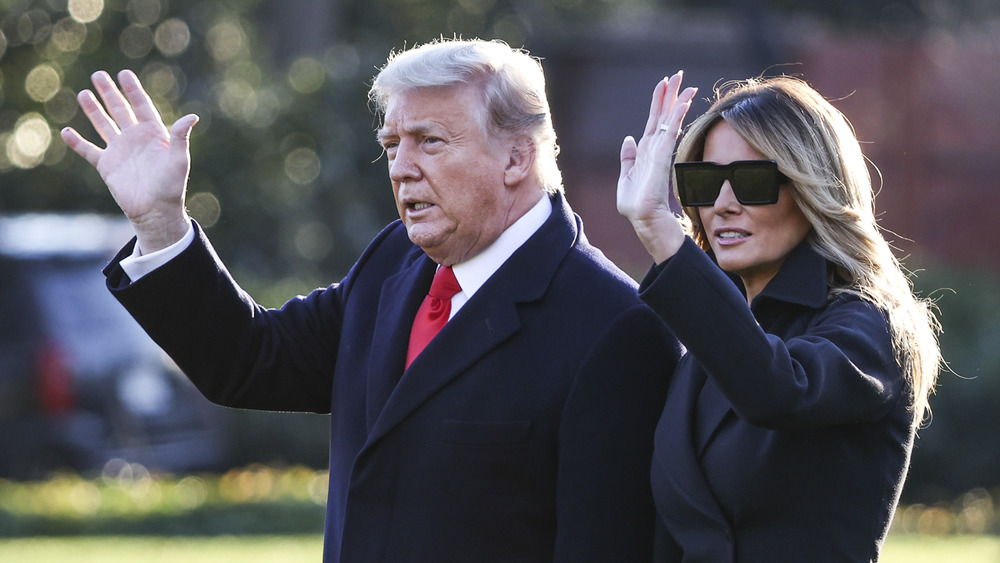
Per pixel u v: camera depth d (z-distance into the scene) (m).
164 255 12.18
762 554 10.36
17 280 39.81
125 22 63.88
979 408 44.88
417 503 11.69
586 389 11.58
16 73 62.03
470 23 79.81
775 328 10.99
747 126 10.85
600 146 63.38
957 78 62.44
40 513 31.34
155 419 40.75
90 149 12.28
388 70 12.03
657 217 10.18
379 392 12.20
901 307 10.69
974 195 61.75
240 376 12.88
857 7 93.12
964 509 40.44
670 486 10.88
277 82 63.72
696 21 84.38
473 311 11.91
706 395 10.98
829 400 9.87
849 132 11.10
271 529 31.95
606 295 11.98
